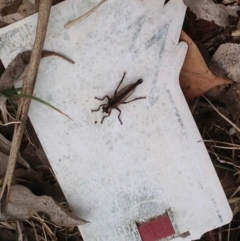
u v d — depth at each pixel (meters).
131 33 0.19
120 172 0.20
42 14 0.18
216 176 0.19
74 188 0.20
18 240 0.21
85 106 0.19
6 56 0.19
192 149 0.19
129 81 0.19
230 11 0.19
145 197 0.19
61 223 0.20
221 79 0.19
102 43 0.19
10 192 0.20
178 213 0.19
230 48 0.19
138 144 0.19
